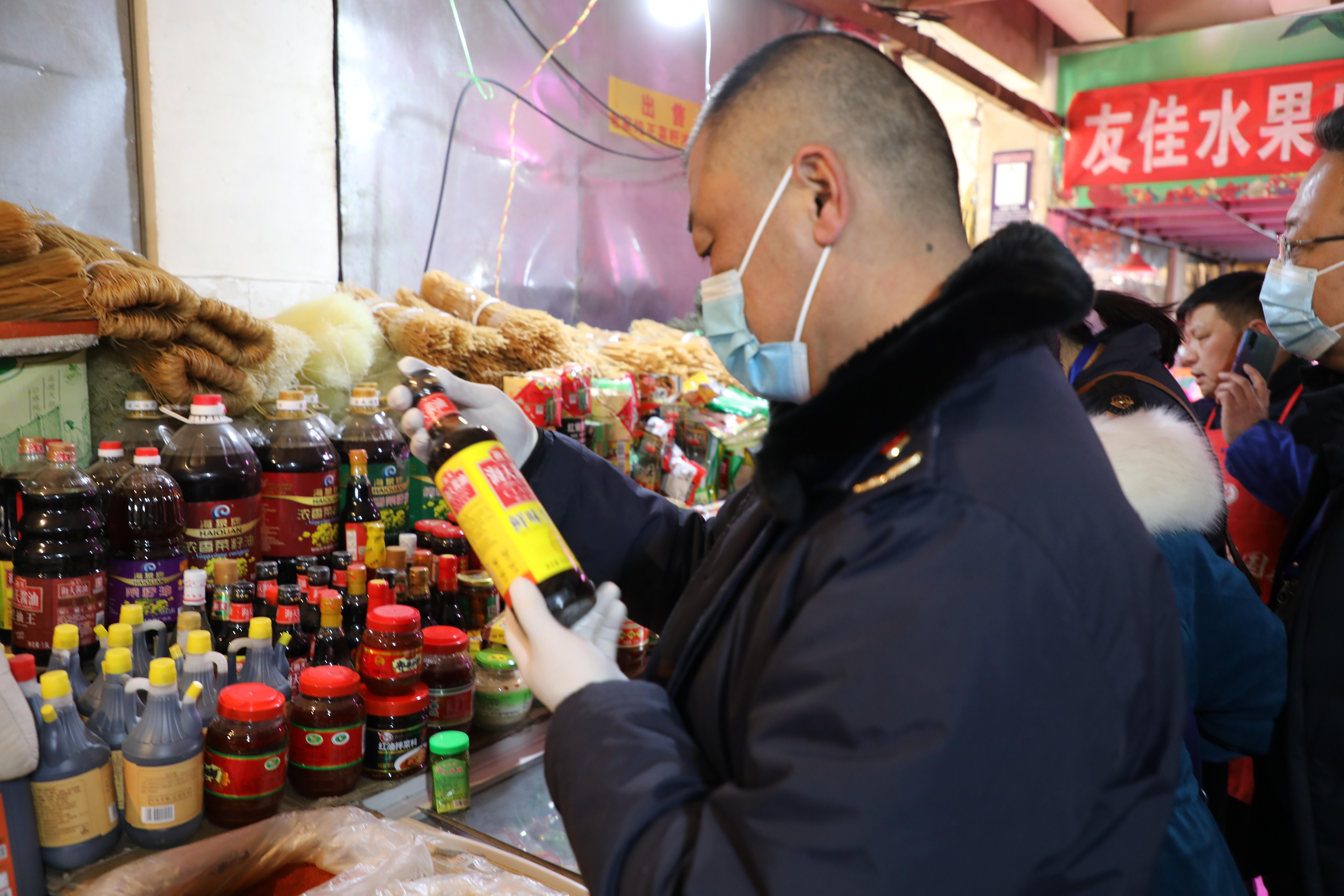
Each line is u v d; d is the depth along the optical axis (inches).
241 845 48.0
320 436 71.6
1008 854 25.2
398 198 118.4
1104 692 26.9
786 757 25.7
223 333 71.1
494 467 37.9
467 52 125.3
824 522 30.3
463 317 96.8
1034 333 29.2
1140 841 27.5
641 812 28.0
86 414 66.1
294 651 60.9
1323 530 60.1
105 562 58.9
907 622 25.7
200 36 92.0
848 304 34.4
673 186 167.3
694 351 125.9
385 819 53.0
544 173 141.0
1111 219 366.0
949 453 28.9
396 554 64.6
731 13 173.2
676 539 51.8
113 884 43.7
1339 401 59.1
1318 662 57.4
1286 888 67.2
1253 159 272.4
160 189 90.4
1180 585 53.2
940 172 34.4
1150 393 70.9
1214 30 275.4
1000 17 271.6
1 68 79.1
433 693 62.4
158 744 48.0
